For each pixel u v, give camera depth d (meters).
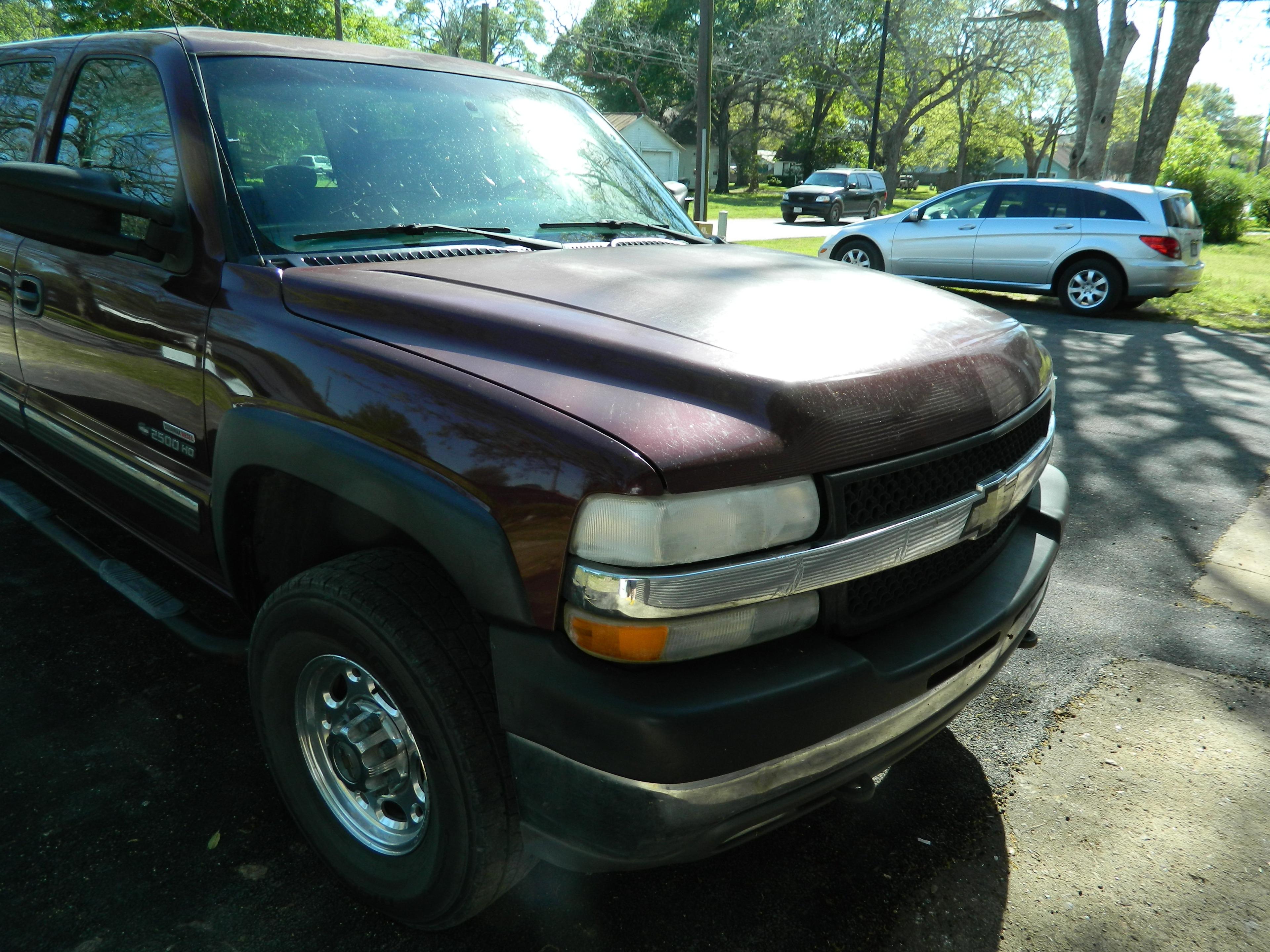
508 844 1.63
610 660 1.41
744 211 36.59
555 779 1.48
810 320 1.83
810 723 1.49
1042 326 10.13
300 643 1.81
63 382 2.72
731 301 1.91
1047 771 2.54
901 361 1.71
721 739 1.40
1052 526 2.24
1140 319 10.70
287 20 17.81
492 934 1.90
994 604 1.88
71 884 1.96
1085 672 3.06
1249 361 8.33
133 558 3.39
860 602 1.66
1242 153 66.44
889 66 49.41
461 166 2.54
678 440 1.41
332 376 1.76
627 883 2.07
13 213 2.00
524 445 1.47
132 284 2.29
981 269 11.33
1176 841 2.27
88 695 2.63
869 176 33.56
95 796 2.23
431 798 1.67
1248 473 5.18
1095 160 17.08
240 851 2.09
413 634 1.59
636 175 3.06
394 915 1.85
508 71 3.04
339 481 1.70
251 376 1.92
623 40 51.16
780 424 1.47
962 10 44.84
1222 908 2.06
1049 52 45.50
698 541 1.39
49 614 3.05
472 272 2.06
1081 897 2.08
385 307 1.82
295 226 2.18
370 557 1.75
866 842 2.24
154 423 2.30
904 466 1.61
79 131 2.67
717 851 1.54
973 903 2.05
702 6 16.06
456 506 1.50
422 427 1.59
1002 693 2.93
